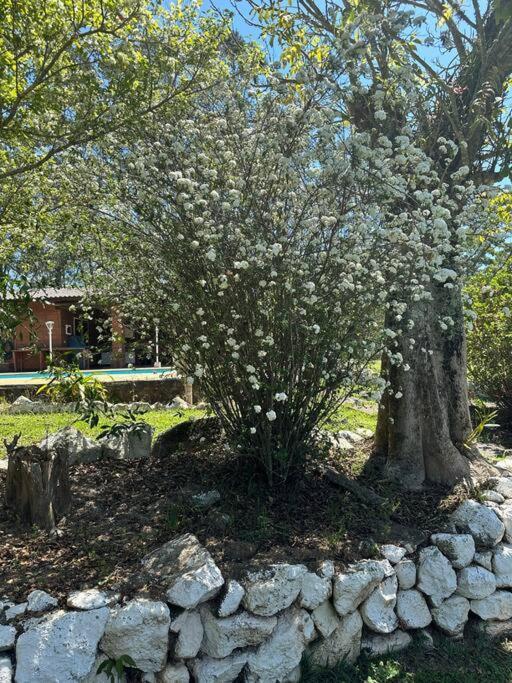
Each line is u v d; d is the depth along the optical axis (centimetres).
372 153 286
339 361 328
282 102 313
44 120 339
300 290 299
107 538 291
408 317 383
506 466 456
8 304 320
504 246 322
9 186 380
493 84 375
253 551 278
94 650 221
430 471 389
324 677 257
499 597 302
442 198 312
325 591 264
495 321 636
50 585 246
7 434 573
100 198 339
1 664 210
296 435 330
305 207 299
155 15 333
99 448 411
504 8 256
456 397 418
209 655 241
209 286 309
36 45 292
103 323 427
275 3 382
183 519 308
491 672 267
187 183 278
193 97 329
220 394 336
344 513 324
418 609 289
